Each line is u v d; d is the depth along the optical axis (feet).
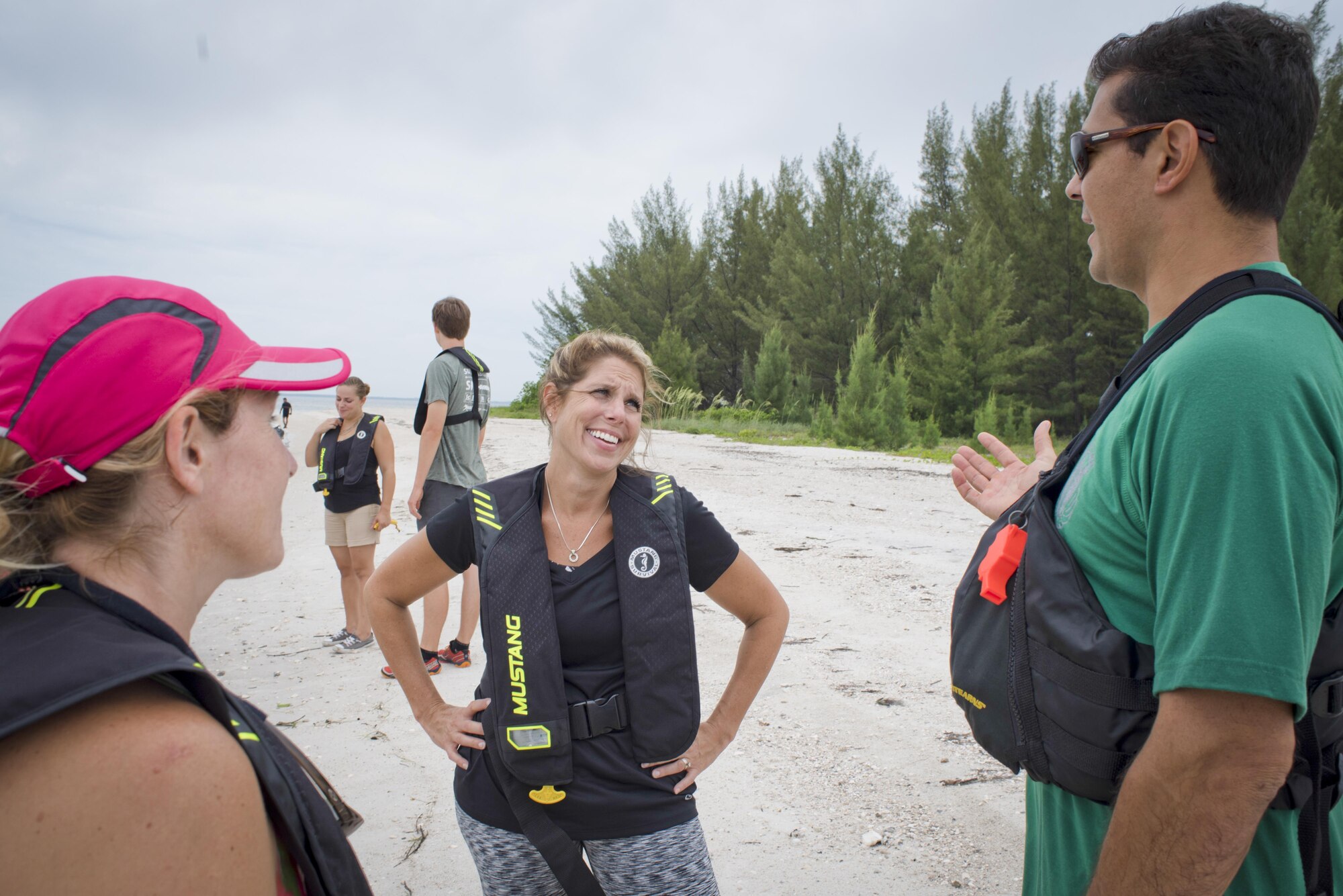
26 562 2.89
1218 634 3.22
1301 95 3.88
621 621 6.04
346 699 14.49
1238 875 3.82
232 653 17.22
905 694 14.02
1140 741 3.78
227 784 2.62
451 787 11.36
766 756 11.93
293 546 29.55
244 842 2.64
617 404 6.21
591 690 6.05
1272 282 3.74
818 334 128.88
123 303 3.05
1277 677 3.14
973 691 4.57
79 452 2.90
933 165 141.59
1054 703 4.05
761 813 10.45
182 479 3.10
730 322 146.51
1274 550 3.21
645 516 6.27
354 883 3.24
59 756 2.45
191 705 2.74
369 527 17.17
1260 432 3.28
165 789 2.48
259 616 20.07
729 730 6.79
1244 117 3.88
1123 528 3.85
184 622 3.27
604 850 6.17
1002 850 9.48
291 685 15.29
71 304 2.97
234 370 3.24
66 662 2.54
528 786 5.96
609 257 153.58
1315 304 3.70
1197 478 3.35
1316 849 3.70
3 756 2.44
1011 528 4.56
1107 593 3.97
